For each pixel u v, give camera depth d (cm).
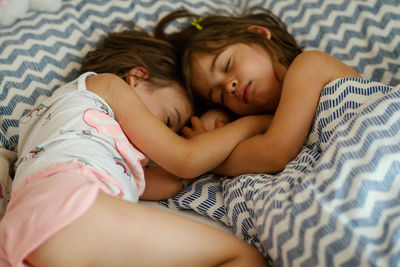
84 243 59
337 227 59
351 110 83
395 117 70
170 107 112
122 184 77
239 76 109
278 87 112
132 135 89
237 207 82
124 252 61
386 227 57
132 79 108
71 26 118
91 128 81
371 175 63
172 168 89
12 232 58
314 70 94
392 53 111
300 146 90
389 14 115
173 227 64
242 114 117
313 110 91
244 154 94
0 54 106
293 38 122
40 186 64
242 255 67
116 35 120
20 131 89
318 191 66
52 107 87
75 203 60
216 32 117
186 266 63
